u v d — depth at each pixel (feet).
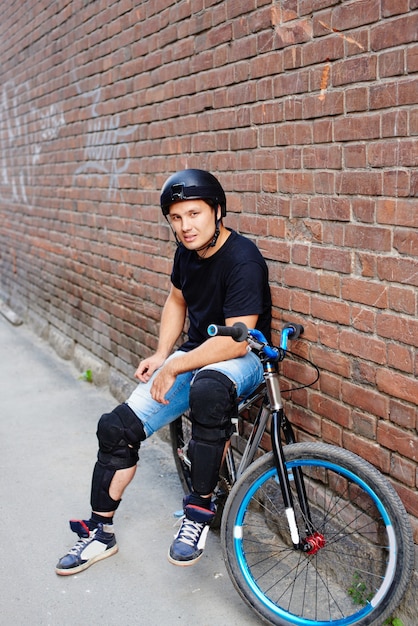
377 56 7.66
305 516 8.59
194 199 8.72
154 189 13.74
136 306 15.21
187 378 9.63
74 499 11.85
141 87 13.85
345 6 8.05
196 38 11.42
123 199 15.43
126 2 14.19
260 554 10.00
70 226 19.45
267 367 8.62
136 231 14.88
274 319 10.03
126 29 14.34
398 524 7.57
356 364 8.52
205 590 9.28
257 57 9.78
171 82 12.50
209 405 8.29
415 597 7.89
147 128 13.78
